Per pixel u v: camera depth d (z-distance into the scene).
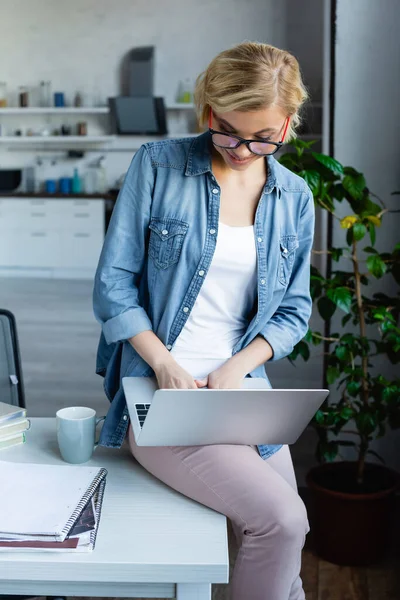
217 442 1.33
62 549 1.06
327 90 2.94
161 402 1.20
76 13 8.67
